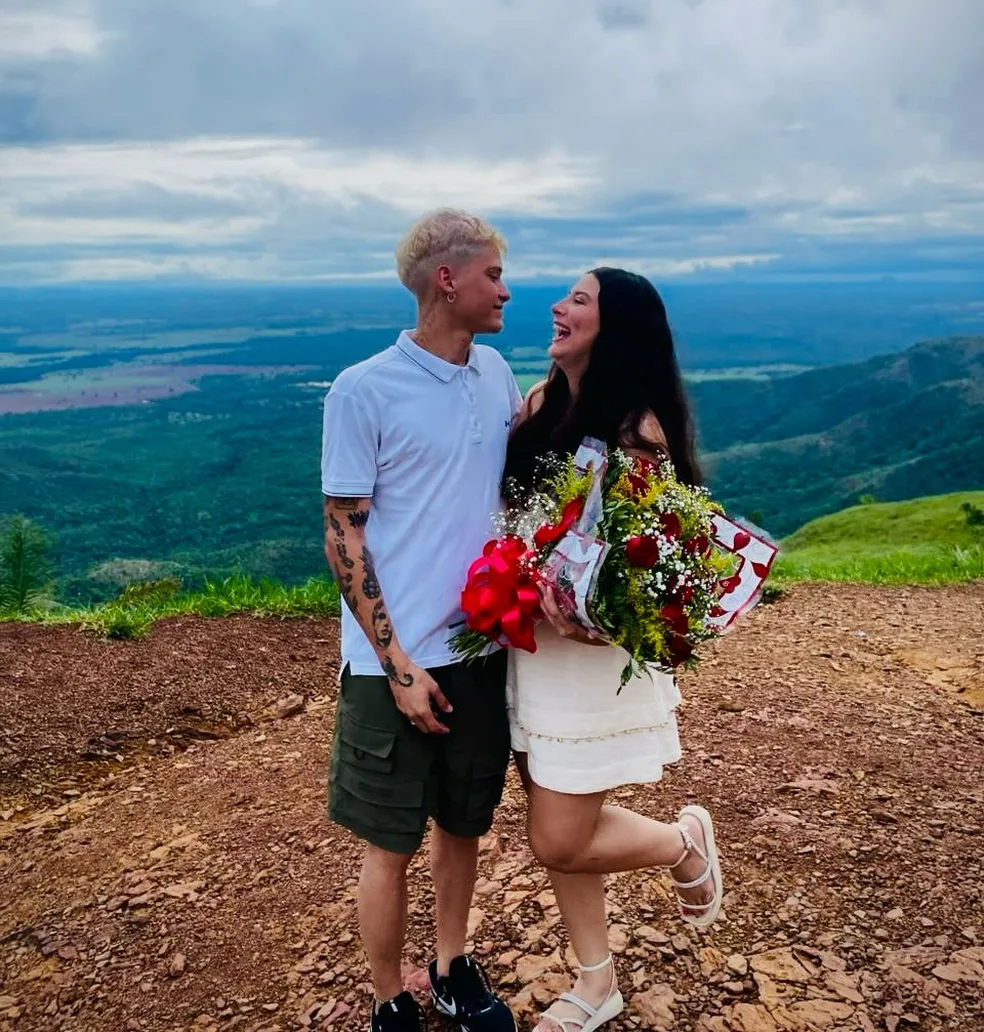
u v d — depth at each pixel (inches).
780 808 140.3
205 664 220.1
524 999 105.5
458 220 91.0
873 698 185.8
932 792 145.2
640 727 92.0
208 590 274.4
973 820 136.2
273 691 210.1
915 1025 98.0
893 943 110.0
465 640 92.0
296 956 117.4
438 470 92.7
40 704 197.2
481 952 114.0
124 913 131.1
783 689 190.9
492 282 92.0
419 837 95.0
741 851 129.3
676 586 85.4
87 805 165.6
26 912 136.0
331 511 92.4
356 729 94.7
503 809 145.0
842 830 133.5
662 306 94.7
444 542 93.0
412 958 114.8
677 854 99.0
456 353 94.7
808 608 258.4
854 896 118.7
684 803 142.9
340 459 91.0
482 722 95.7
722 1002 102.7
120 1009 113.6
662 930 113.7
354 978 112.0
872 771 152.6
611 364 92.6
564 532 86.1
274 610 256.5
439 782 97.3
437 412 92.5
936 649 214.1
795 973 105.8
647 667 92.3
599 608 83.0
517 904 121.2
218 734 192.1
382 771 93.6
